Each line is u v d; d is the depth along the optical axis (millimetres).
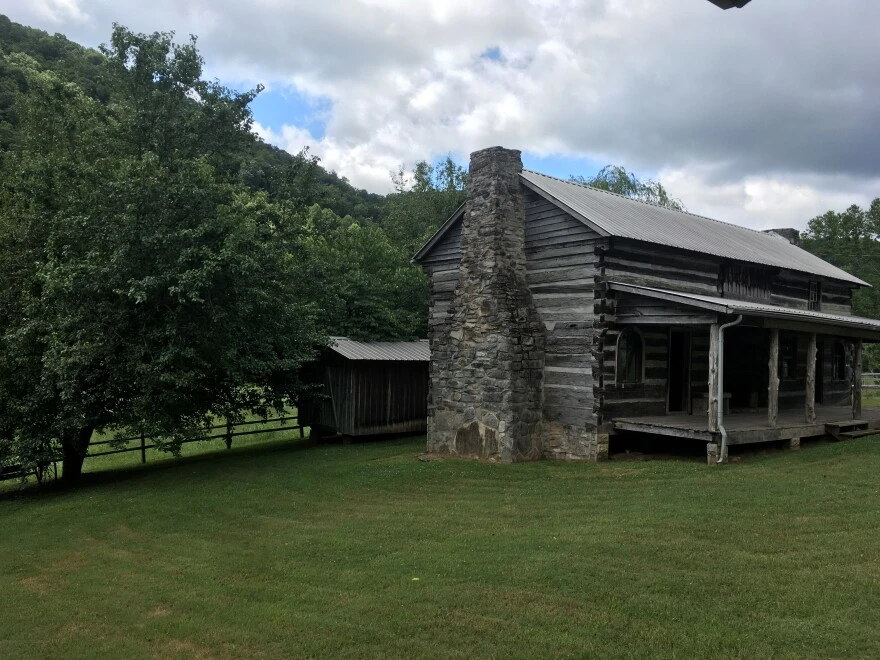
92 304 14375
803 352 20469
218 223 14984
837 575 6605
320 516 10672
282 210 18109
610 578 6871
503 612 6258
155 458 20875
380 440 19719
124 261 13812
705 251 15656
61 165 15383
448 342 16125
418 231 38000
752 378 18594
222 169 18000
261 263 16062
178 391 15242
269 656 5754
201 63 17078
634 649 5371
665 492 10586
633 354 15289
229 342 15367
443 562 7801
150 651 6043
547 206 15352
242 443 23438
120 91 17000
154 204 14352
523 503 10664
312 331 18578
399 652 5625
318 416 20219
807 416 15438
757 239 21906
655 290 13344
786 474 11461
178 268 14094
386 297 25016
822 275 20016
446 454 15875
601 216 14961
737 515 8867
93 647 6223
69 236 14805
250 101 17938
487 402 14969
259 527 10242
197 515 11266
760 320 13023
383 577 7469
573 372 14672
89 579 8375
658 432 13633
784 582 6516
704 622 5758
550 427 15109
